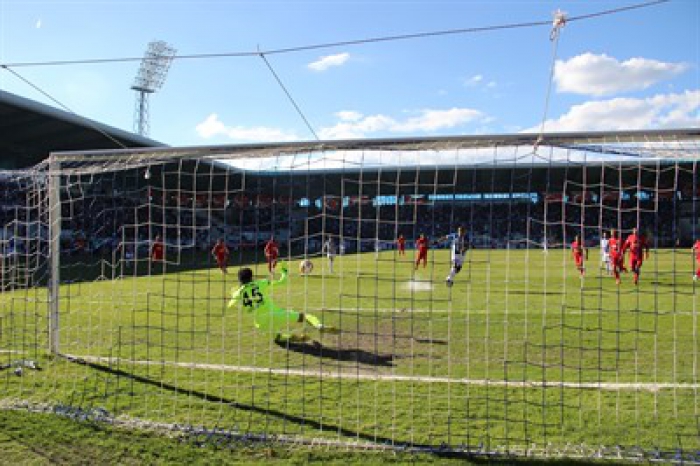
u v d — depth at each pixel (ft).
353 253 133.90
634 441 15.60
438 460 14.42
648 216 120.06
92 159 23.47
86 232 81.41
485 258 102.78
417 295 48.06
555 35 18.06
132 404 18.71
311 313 38.11
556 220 133.90
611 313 37.24
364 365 23.98
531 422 17.02
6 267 43.32
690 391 20.12
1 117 80.02
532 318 35.55
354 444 15.30
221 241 59.93
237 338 29.71
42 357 25.03
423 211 126.31
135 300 43.32
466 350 26.71
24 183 35.86
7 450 15.02
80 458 14.56
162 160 24.79
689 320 34.50
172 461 14.37
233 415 17.63
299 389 20.38
